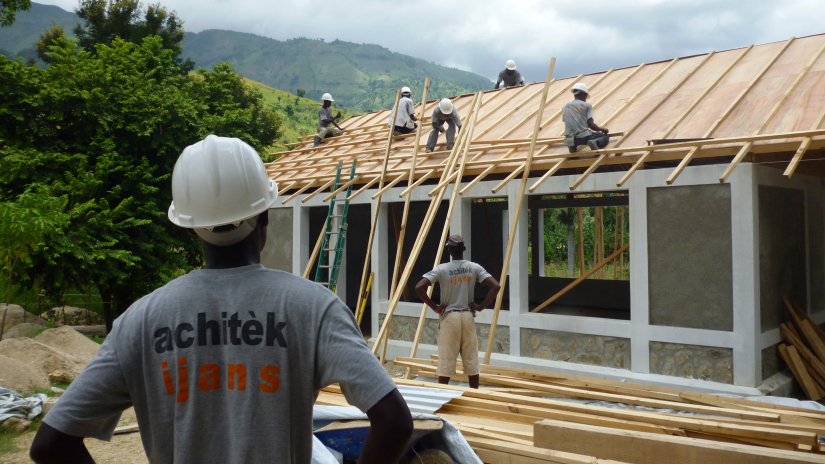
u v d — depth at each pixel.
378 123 13.28
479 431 3.96
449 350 6.04
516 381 5.91
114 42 17.98
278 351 1.37
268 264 11.02
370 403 1.32
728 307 6.50
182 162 1.57
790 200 7.48
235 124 17.98
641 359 6.98
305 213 10.59
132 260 13.93
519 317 7.93
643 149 7.01
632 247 7.13
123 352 1.39
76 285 14.15
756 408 4.88
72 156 13.96
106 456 5.17
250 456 1.32
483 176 8.19
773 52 9.18
